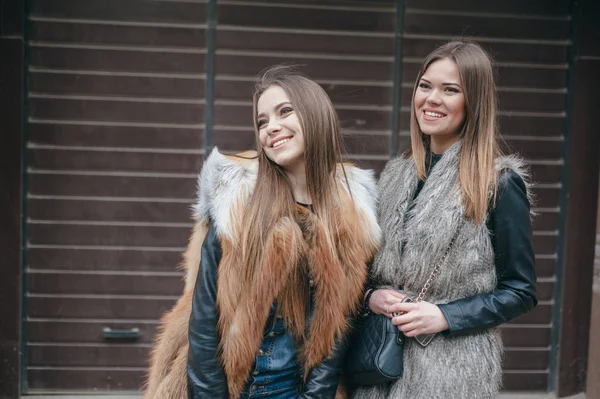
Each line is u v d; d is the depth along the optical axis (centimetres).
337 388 216
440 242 202
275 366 202
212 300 195
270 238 191
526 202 203
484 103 203
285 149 193
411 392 205
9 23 354
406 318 200
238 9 368
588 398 363
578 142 381
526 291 201
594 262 360
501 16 378
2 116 358
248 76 371
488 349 208
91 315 376
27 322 372
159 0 364
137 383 379
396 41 375
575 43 377
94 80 366
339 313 200
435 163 217
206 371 195
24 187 366
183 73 369
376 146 379
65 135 366
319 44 373
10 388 369
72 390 378
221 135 373
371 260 213
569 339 388
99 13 362
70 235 371
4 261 364
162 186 374
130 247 375
